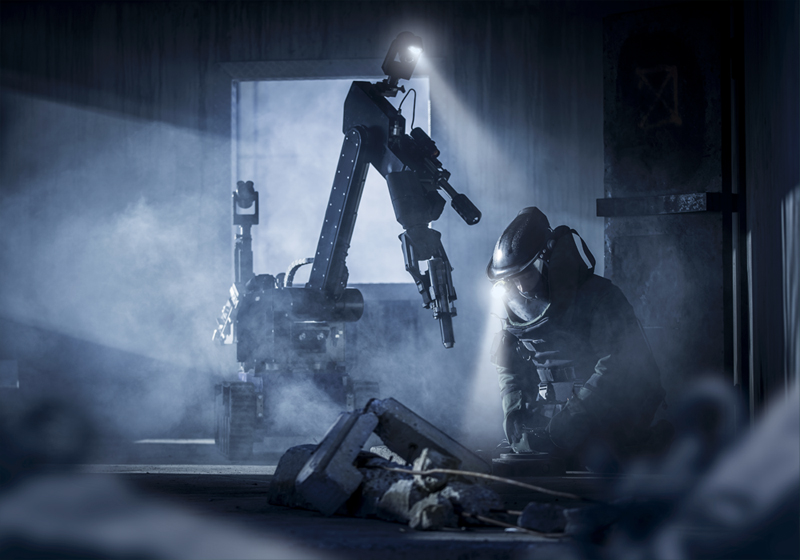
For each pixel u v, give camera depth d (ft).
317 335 22.21
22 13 33.24
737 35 24.94
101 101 33.14
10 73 33.19
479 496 8.11
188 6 33.09
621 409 15.71
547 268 16.29
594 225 31.91
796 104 14.44
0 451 18.02
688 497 7.27
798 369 14.44
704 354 22.79
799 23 14.06
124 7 33.19
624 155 24.30
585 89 32.12
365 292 32.45
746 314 24.77
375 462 9.14
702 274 22.95
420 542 6.86
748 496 6.95
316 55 32.81
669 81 23.73
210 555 6.70
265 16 32.94
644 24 24.13
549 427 15.76
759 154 20.59
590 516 7.01
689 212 22.86
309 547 6.92
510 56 32.40
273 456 22.24
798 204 14.28
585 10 32.24
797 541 6.68
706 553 6.72
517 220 16.70
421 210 18.29
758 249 21.25
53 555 6.84
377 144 20.10
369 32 32.71
